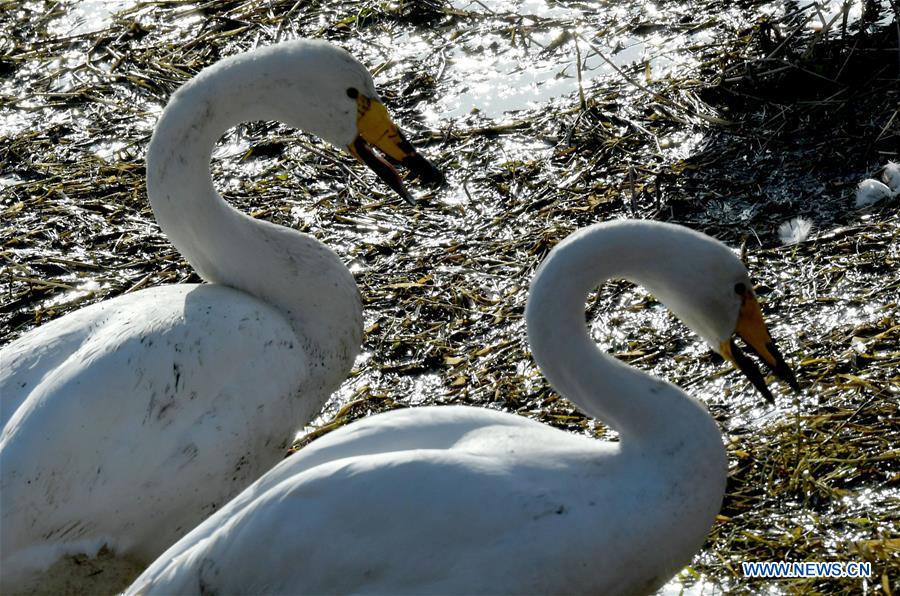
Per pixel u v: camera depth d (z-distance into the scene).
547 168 13.37
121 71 16.02
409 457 6.48
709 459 6.63
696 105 13.78
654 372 10.39
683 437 6.61
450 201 13.13
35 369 7.77
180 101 8.76
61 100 15.61
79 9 17.56
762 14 15.21
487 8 16.39
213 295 8.40
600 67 14.89
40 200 13.79
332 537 6.32
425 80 15.12
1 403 7.62
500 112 14.40
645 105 14.00
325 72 8.95
